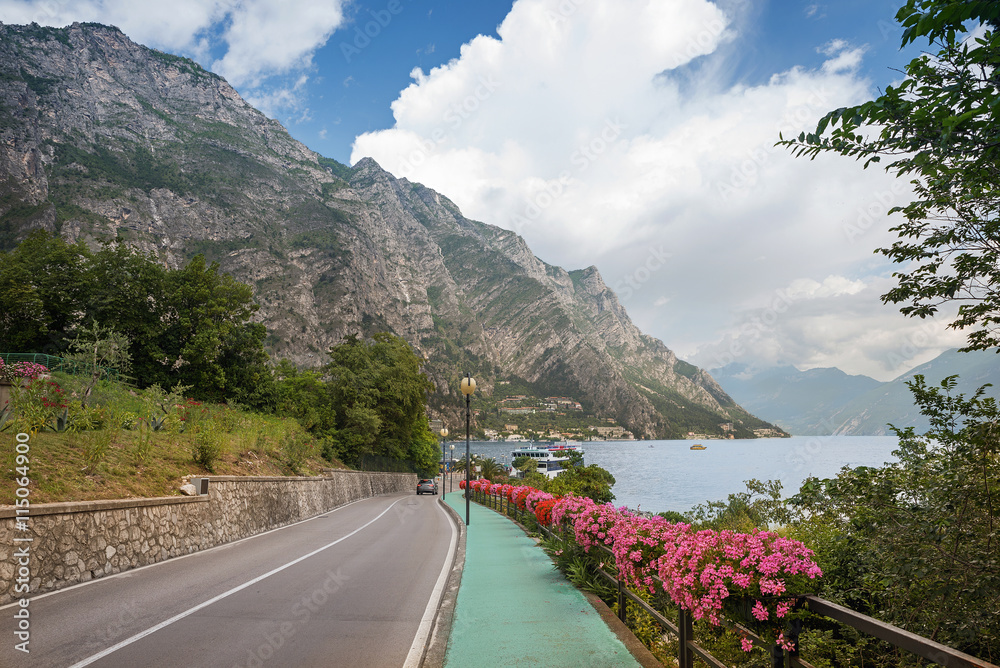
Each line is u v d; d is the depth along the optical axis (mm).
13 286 30703
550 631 6160
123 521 10297
